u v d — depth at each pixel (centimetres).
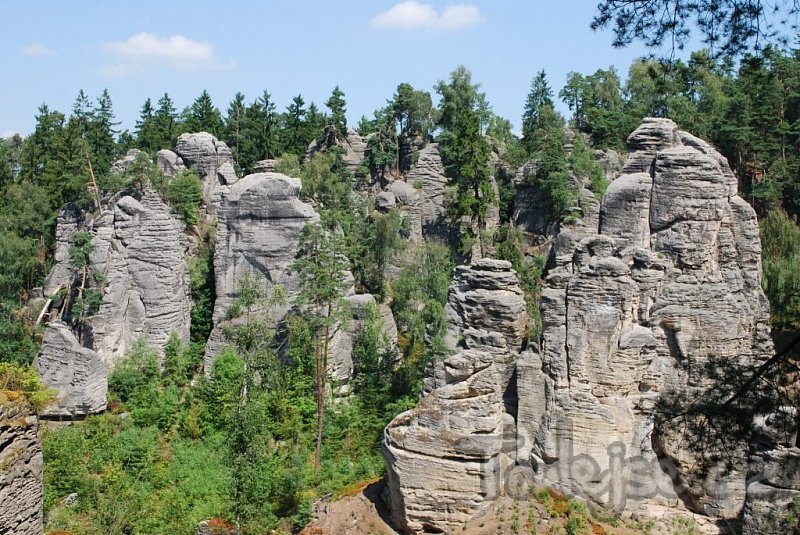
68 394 5728
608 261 4172
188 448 5466
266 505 4528
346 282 6462
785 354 2308
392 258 7262
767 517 3481
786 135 7856
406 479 4019
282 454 5222
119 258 6444
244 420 4616
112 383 6075
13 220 7531
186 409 5894
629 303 4172
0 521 2117
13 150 9675
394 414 5475
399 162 9119
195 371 6450
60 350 5781
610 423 4066
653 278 4384
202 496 4875
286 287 6384
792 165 7569
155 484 5022
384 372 5962
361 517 4272
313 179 7569
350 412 5700
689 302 4362
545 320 4288
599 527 3844
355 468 5053
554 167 7262
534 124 9125
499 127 9944
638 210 4609
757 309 4681
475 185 7512
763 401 2262
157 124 10006
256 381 5916
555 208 7231
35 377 2733
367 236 7256
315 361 5862
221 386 5781
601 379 4134
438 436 3962
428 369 4809
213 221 7438
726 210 4600
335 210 6988
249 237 6469
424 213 8144
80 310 6225
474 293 4547
